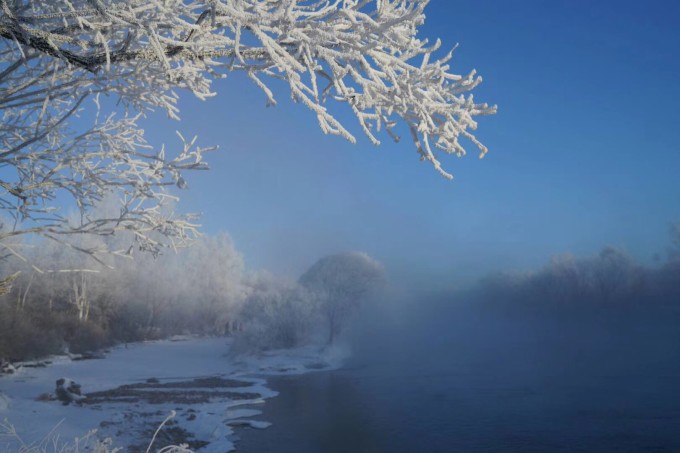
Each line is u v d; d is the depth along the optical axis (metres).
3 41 4.19
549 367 35.31
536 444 16.58
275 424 19.83
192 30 2.80
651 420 19.25
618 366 34.44
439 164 2.87
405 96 2.77
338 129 2.60
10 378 27.03
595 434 17.56
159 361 42.44
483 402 23.53
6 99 3.58
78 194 4.32
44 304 44.94
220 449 15.87
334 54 2.64
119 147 4.61
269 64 2.87
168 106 3.92
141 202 4.55
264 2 2.50
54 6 3.26
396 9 2.81
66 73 3.79
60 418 15.28
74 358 39.97
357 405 23.70
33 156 4.24
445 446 16.66
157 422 17.72
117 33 3.31
